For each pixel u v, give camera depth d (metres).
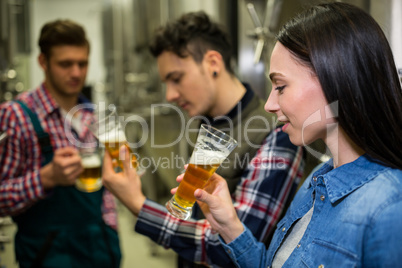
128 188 1.20
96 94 7.30
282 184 1.15
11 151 1.68
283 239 0.92
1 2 2.70
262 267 1.02
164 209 1.20
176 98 1.38
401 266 0.65
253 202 1.13
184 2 3.63
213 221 1.04
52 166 1.60
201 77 1.32
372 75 0.72
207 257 1.16
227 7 2.87
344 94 0.73
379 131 0.73
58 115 1.81
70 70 1.80
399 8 1.50
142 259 3.46
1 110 1.70
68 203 1.76
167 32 1.33
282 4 1.77
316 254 0.76
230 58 1.38
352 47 0.73
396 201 0.68
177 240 1.18
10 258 2.41
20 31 3.74
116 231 1.93
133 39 5.52
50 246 1.72
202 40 1.32
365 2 1.58
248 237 1.01
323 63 0.74
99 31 8.21
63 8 7.88
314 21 0.77
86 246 1.79
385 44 0.74
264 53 1.94
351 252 0.70
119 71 6.02
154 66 4.53
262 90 2.34
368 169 0.76
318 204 0.82
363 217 0.70
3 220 2.11
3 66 2.71
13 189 1.62
